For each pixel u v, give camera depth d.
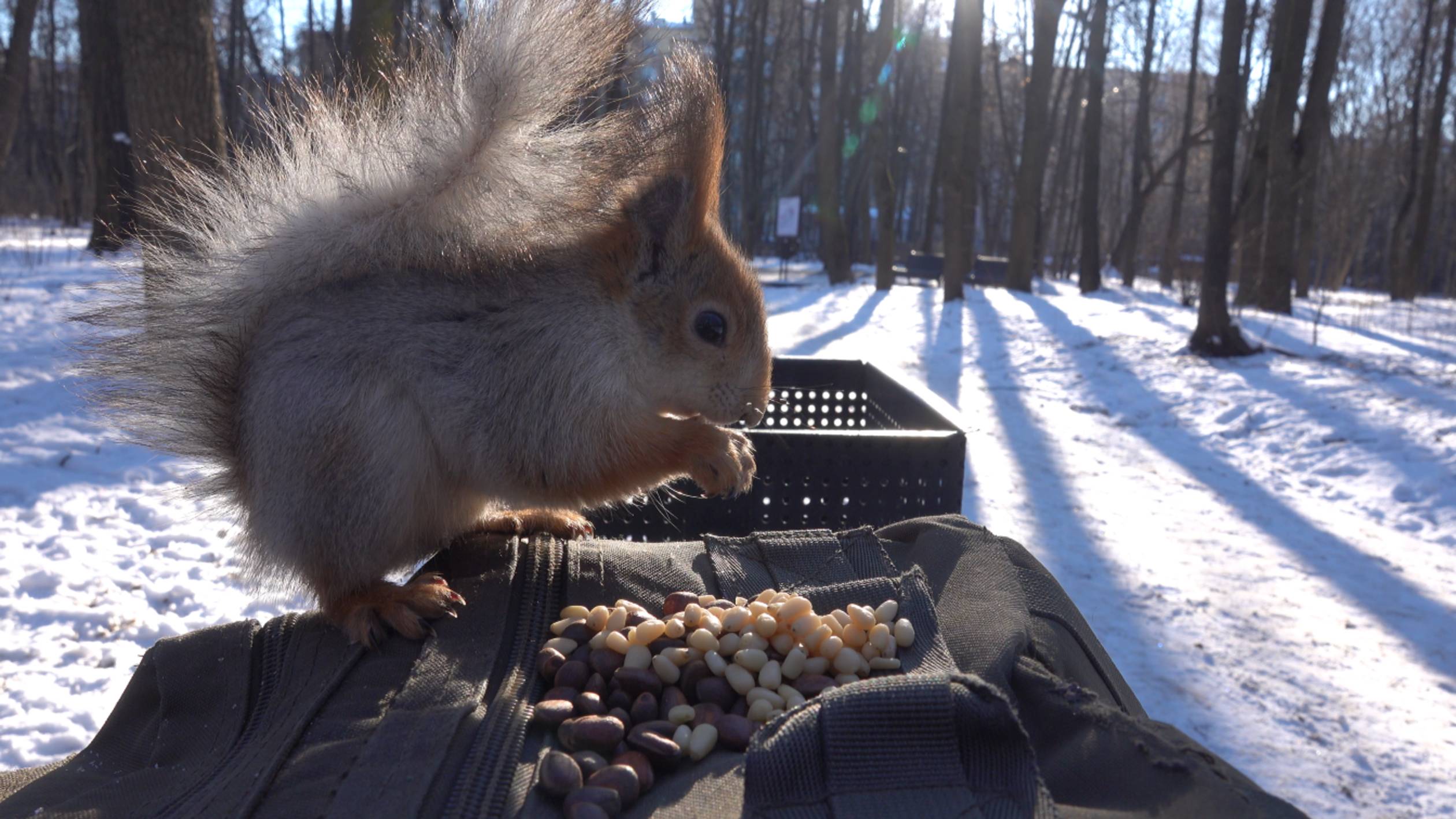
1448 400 1.28
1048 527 0.86
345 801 0.21
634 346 0.37
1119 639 0.64
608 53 0.35
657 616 0.32
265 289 0.34
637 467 0.37
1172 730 0.24
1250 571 0.78
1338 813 0.46
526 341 0.35
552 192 0.36
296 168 0.36
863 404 0.65
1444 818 0.46
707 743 0.25
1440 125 3.72
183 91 1.11
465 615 0.30
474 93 0.34
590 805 0.22
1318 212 5.14
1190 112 4.06
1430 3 3.78
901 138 5.45
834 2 3.51
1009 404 1.43
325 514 0.32
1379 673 0.61
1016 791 0.22
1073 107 5.29
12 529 0.73
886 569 0.34
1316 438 1.19
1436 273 6.42
